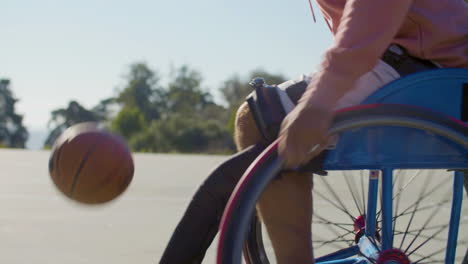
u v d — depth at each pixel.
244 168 1.65
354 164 1.63
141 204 5.44
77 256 3.40
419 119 1.61
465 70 1.71
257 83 1.71
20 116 79.00
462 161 1.70
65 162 1.58
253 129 1.72
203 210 1.66
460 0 1.81
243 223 1.41
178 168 10.32
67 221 4.51
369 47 1.37
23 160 12.45
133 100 80.94
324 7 1.84
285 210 1.64
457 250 3.14
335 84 1.34
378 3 1.38
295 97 1.65
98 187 1.59
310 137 1.30
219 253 1.40
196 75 79.12
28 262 3.25
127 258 3.37
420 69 1.75
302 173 1.65
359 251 2.29
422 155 1.67
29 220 4.54
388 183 1.84
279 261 1.69
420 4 1.72
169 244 1.68
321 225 3.84
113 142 1.62
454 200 2.11
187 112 76.56
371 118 1.57
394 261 1.85
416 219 3.72
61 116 85.88
